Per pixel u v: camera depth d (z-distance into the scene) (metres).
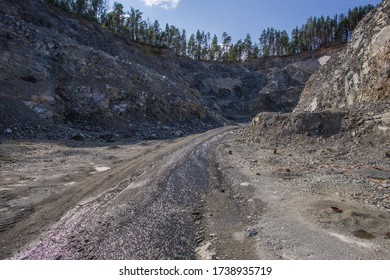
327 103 27.08
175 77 74.62
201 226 7.35
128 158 17.95
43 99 29.70
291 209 7.85
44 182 11.67
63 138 26.48
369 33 24.91
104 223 7.34
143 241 6.42
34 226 7.28
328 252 5.52
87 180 12.10
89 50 40.66
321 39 103.19
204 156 17.75
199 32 110.62
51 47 36.50
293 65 85.38
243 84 89.06
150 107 42.69
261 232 6.67
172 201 9.17
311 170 12.44
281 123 23.17
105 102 35.88
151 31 94.75
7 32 33.03
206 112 54.53
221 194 10.01
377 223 6.52
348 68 25.62
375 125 16.75
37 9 50.00
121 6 83.00
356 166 12.83
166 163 15.09
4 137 22.80
